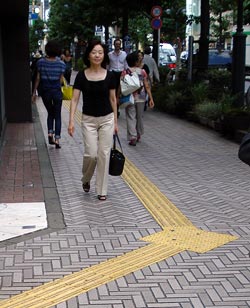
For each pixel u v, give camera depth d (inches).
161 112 627.2
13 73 523.5
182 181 300.7
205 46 621.6
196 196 271.0
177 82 639.1
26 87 528.1
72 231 216.2
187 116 556.1
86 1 1084.5
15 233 211.9
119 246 200.1
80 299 158.2
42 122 537.6
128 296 160.2
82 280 170.9
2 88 466.3
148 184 292.5
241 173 321.1
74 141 420.2
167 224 227.0
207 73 605.6
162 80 743.7
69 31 1715.1
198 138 446.0
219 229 221.6
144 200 262.2
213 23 1557.6
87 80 249.3
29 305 154.2
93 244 201.9
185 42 1640.0
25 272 176.1
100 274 175.3
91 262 184.7
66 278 172.1
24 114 532.4
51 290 163.8
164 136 454.0
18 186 283.3
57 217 232.5
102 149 256.4
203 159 361.1
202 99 549.6
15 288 164.9
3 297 159.0
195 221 231.8
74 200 260.5
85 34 1658.5
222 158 365.1
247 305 155.8
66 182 293.9
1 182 291.3
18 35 518.3
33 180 296.0
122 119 564.4
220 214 241.9
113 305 154.6
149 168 331.6
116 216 236.8
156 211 245.0
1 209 242.1
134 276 174.2
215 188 286.7
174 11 898.1
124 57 513.7
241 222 230.8
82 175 291.4
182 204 256.8
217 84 581.9
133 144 407.2
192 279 172.4
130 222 228.8
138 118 416.5
